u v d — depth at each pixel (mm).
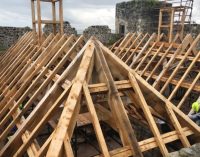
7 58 9320
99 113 4711
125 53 8844
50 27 16609
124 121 3164
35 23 8516
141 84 3770
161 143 3203
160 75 6719
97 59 3588
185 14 14430
